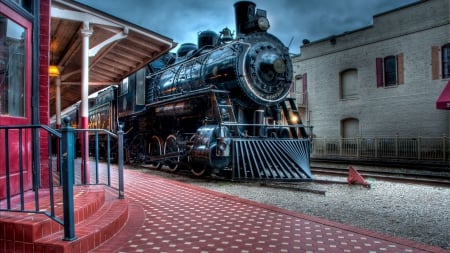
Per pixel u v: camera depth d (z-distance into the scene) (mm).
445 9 17125
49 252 3209
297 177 9398
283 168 9461
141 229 4426
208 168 10500
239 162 9531
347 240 4043
